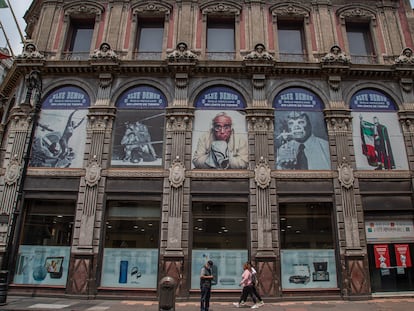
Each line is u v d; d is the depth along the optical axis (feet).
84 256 48.70
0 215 51.03
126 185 52.37
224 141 54.85
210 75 58.29
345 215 51.16
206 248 50.24
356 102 57.93
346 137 55.11
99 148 53.72
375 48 62.90
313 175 53.06
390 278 50.06
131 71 58.08
